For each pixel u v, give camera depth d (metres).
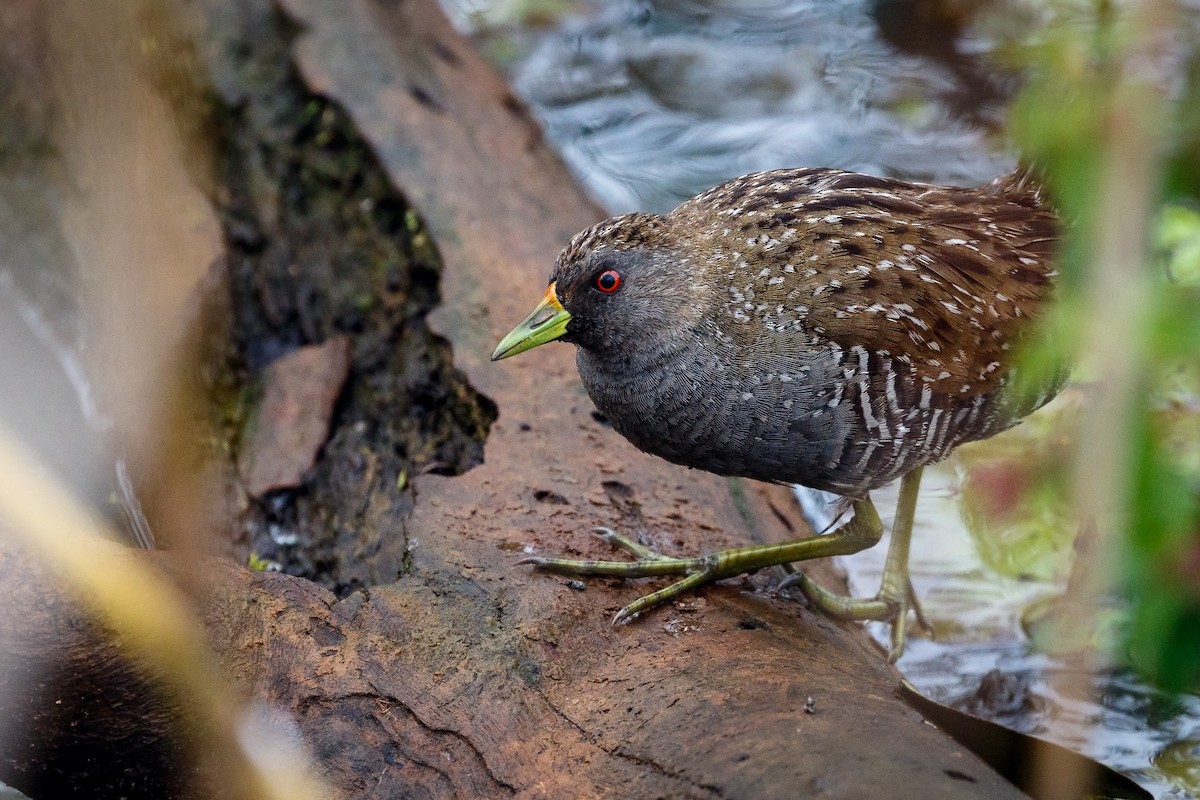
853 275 7.63
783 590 8.05
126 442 9.80
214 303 10.69
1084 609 5.64
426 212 10.93
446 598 7.36
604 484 8.67
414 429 9.70
